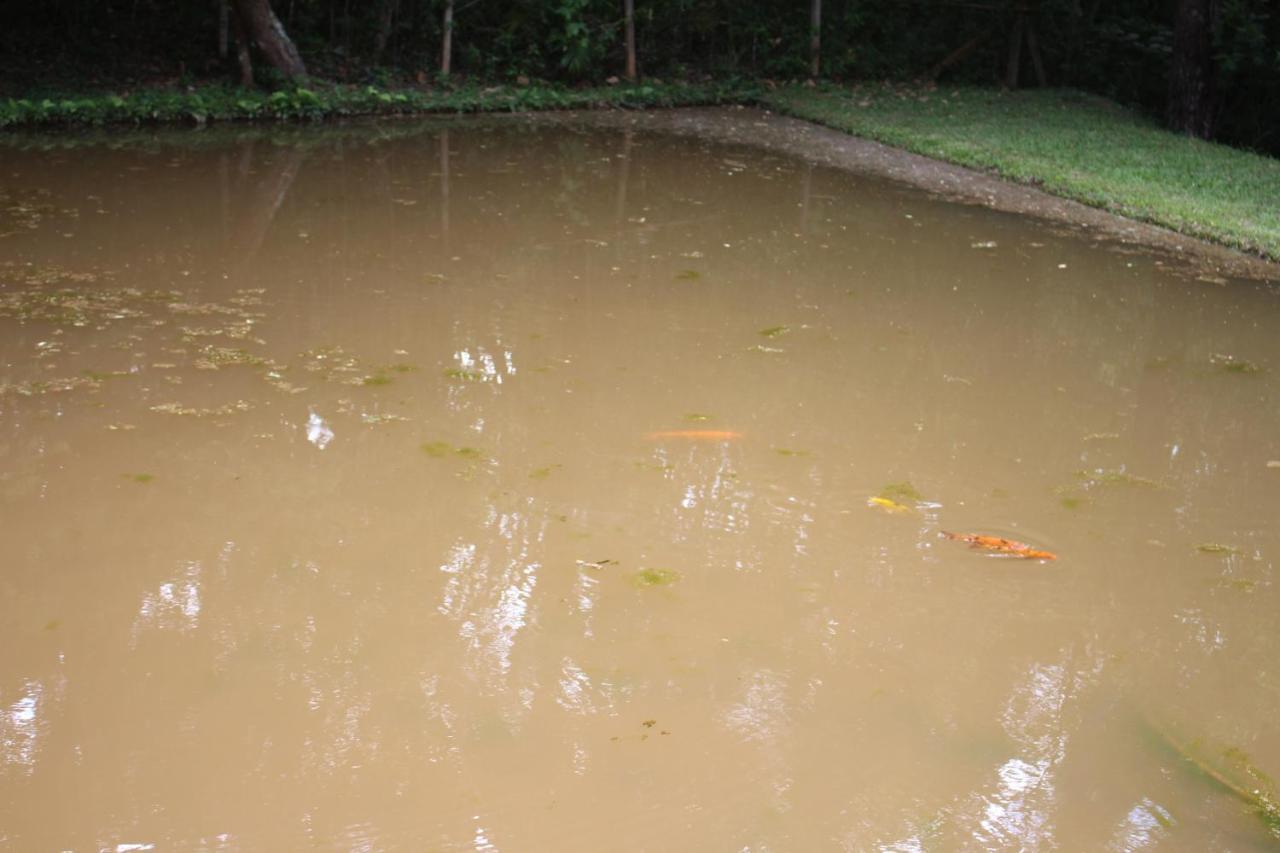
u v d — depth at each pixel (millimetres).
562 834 2770
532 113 12586
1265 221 8836
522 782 2939
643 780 2961
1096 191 9555
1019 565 4008
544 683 3316
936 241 8125
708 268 7223
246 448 4551
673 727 3158
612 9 14148
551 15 13750
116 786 2877
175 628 3490
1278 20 13250
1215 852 2797
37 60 12297
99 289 6234
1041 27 15531
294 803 2840
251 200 8328
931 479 4586
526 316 6180
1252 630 3709
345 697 3229
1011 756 3105
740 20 14812
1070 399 5484
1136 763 3105
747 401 5219
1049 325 6504
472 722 3148
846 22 15055
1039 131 12219
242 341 5609
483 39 14047
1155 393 5617
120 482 4258
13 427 4605
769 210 8812
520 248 7441
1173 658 3557
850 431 4984
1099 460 4852
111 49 12742
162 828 2746
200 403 4906
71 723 3084
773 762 3045
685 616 3648
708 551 4008
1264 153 13906
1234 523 4379
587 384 5316
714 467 4594
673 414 5035
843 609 3721
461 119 12102
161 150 9914
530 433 4793
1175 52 13109
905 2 15273
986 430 5078
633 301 6516
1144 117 13961
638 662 3424
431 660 3398
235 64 12828
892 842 2783
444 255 7211
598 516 4195
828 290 6906
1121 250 8133
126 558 3818
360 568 3826
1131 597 3861
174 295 6211
